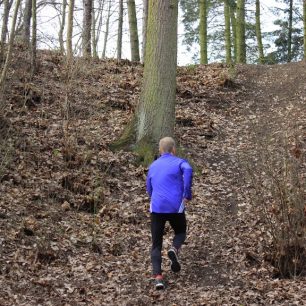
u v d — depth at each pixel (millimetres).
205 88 14344
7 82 9883
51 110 10781
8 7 10758
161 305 5355
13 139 8977
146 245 7016
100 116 11047
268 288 5727
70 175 8344
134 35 17281
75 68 11664
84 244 6809
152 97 9648
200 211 8016
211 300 5426
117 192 8398
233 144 10859
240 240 7000
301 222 6188
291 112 12555
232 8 21391
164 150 6402
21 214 7086
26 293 5410
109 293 5648
